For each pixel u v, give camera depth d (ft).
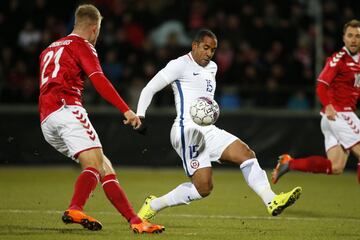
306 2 200.03
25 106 165.07
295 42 188.24
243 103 176.45
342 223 85.35
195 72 80.07
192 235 72.74
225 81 179.73
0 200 104.63
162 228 72.18
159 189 125.70
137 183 136.05
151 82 79.00
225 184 136.46
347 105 98.22
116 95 70.28
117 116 165.07
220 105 175.94
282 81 179.32
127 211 72.08
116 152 164.96
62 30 190.80
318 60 179.22
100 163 71.87
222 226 81.41
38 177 143.95
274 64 182.09
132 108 170.81
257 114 166.20
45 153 164.66
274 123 166.20
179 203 79.30
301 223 84.99
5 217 85.81
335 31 189.88
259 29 188.24
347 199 113.39
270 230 78.33
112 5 194.90
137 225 71.56
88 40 74.49
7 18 189.16
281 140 166.09
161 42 195.62
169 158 165.17
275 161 165.99
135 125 69.97
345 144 98.48
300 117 166.20
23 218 84.89
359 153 97.71
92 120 164.66
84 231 73.61
